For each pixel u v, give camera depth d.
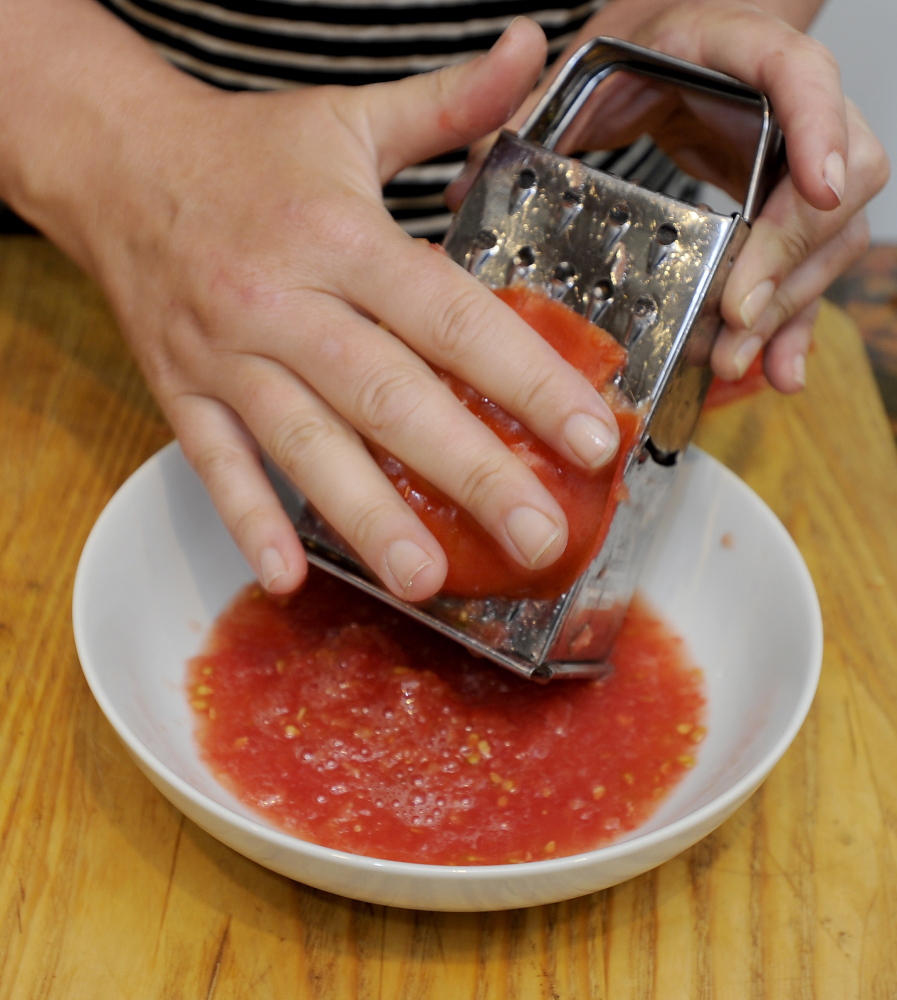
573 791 0.37
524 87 0.37
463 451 0.33
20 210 0.44
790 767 0.40
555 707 0.39
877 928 0.36
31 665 0.40
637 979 0.34
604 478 0.34
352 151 0.37
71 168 0.41
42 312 0.54
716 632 0.42
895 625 0.45
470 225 0.36
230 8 0.50
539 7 0.52
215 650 0.40
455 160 0.53
